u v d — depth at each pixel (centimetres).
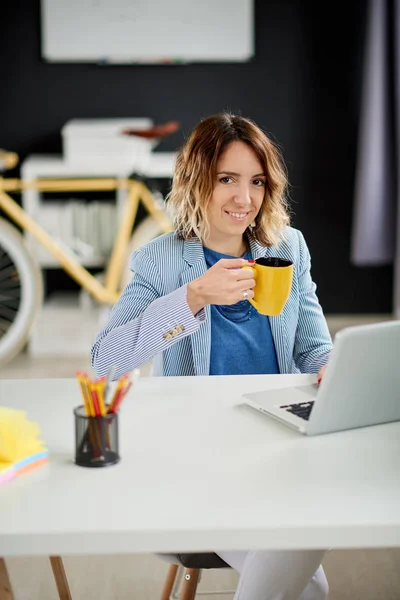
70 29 482
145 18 482
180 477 137
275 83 496
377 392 155
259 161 194
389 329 149
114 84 493
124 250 459
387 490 133
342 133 502
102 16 481
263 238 206
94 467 140
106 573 249
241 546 122
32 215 462
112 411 142
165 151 501
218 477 137
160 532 121
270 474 138
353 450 147
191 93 495
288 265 171
